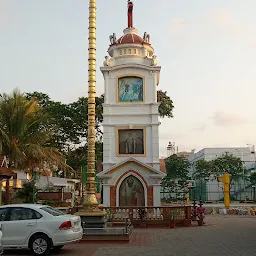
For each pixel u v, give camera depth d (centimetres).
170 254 1384
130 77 3359
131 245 1659
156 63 3353
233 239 1841
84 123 4866
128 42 3472
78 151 5122
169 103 5038
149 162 3231
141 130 3288
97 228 1894
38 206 1437
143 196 3125
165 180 6594
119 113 3303
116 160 3250
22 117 2909
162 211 2634
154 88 3334
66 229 1377
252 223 2816
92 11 2098
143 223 2577
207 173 7425
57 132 4688
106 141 3278
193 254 1380
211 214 4003
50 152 3102
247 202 6556
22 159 2859
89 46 2075
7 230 1376
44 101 4922
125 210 2661
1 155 2761
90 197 1970
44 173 3525
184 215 2650
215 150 8594
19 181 3481
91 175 1992
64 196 3962
